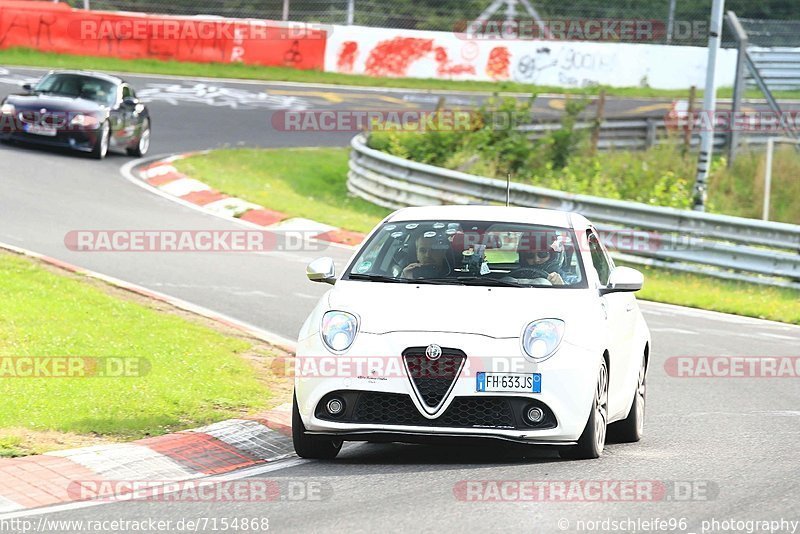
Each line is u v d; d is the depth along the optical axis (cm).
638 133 11669
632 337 3206
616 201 7294
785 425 3419
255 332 4459
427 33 14475
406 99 13088
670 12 15788
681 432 3306
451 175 8181
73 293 4653
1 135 8919
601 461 2791
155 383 3397
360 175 9156
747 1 17038
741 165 10350
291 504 2338
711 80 8156
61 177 8069
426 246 3047
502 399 2639
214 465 2731
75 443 2764
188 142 10400
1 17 12862
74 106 8856
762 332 5366
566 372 2656
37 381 3294
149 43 13512
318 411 2684
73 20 13188
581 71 14962
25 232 6269
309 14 15662
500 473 2631
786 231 6719
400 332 2667
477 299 2789
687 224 7075
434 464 2759
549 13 16125
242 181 8719
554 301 2814
